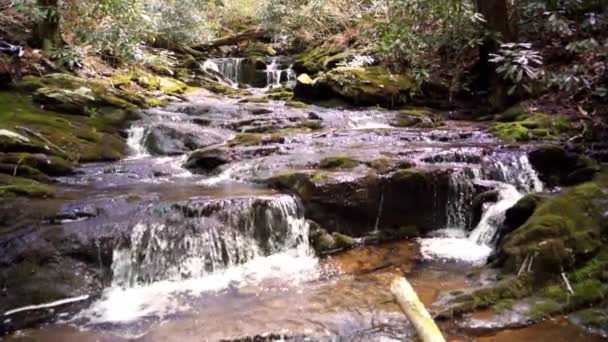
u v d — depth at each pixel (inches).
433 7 341.7
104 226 172.1
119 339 131.6
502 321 133.3
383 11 443.8
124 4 348.5
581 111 292.5
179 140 295.3
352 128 316.2
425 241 204.2
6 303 149.2
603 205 175.6
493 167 226.4
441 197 213.8
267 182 214.8
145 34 404.8
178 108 353.1
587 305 140.3
